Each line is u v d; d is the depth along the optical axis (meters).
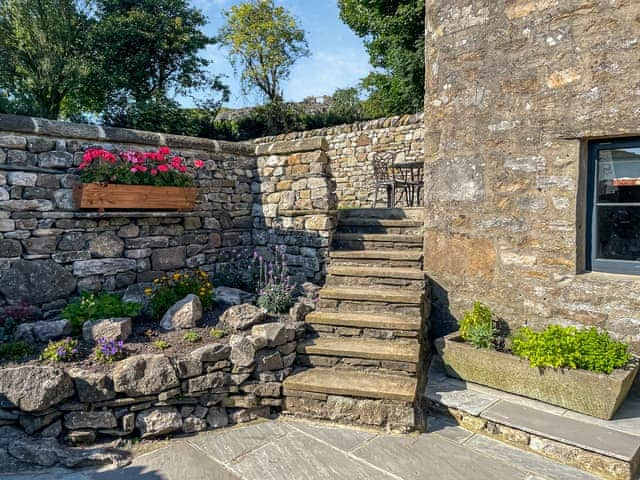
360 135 9.82
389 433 3.16
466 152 4.25
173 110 14.21
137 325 3.89
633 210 3.55
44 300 3.89
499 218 4.07
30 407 2.80
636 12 3.24
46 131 3.94
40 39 13.65
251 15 17.09
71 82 13.91
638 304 3.38
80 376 2.96
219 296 4.55
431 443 3.04
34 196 3.89
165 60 16.42
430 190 4.55
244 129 15.95
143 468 2.75
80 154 4.20
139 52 15.51
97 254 4.27
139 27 15.39
